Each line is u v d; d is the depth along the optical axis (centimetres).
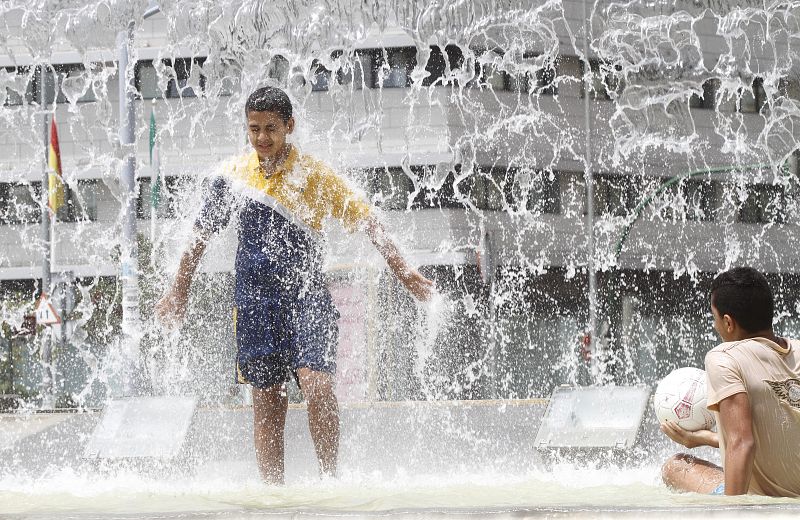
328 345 1098
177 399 1355
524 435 1617
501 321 6850
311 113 4012
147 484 1030
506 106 7044
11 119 6769
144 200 6506
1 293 7275
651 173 7550
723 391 809
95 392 5759
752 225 7750
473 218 6925
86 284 6612
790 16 3100
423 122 6781
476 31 2091
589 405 1292
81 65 6756
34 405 6625
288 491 793
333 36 2109
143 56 6375
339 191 1122
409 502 681
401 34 6575
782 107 7069
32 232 7294
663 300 7631
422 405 2242
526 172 7144
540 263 7175
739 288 845
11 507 702
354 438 1595
